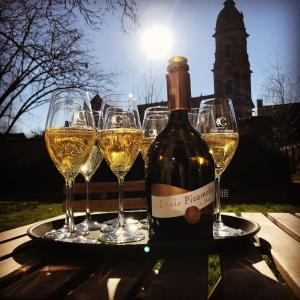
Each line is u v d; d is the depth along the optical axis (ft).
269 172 36.88
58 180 54.13
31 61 46.70
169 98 3.93
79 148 4.45
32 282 2.74
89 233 4.60
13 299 2.42
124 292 2.54
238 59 135.95
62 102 4.50
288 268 2.97
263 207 27.20
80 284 2.96
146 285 6.37
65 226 4.70
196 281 2.73
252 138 37.73
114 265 3.29
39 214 27.99
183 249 3.34
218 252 3.53
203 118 5.33
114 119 4.96
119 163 4.83
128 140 4.85
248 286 2.60
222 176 36.81
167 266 3.16
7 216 27.22
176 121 4.08
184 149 3.84
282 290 2.52
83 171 6.15
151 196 3.68
